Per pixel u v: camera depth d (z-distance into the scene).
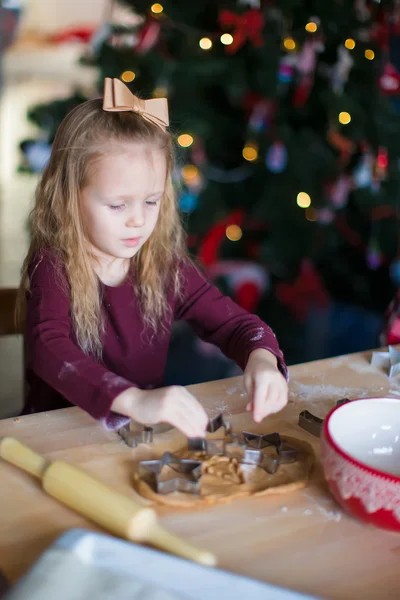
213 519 0.66
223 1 2.01
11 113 5.94
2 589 0.57
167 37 2.11
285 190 2.16
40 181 1.09
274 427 0.85
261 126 2.15
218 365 2.50
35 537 0.62
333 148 2.19
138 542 0.61
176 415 0.74
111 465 0.74
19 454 0.73
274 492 0.70
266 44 1.99
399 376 1.01
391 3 1.98
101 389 0.80
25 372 1.20
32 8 7.55
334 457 0.65
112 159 0.95
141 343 1.18
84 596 0.50
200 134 2.08
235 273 2.42
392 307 1.27
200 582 0.52
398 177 2.20
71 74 7.51
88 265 1.06
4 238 3.52
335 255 2.53
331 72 2.14
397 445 0.75
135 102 1.00
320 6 1.97
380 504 0.62
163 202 1.15
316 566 0.60
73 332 1.08
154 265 1.16
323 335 2.54
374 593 0.57
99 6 7.68
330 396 0.94
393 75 2.10
